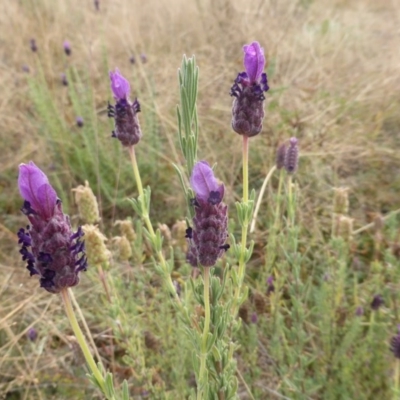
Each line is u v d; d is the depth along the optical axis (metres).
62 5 0.70
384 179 0.44
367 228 0.39
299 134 0.46
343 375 0.27
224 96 0.52
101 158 0.47
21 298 0.35
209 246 0.15
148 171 0.48
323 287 0.30
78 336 0.14
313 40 0.60
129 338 0.27
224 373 0.18
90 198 0.28
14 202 0.46
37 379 0.28
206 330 0.16
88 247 0.26
